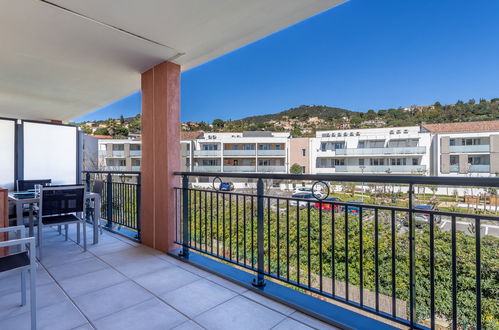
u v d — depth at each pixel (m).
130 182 4.23
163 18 2.26
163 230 3.16
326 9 2.16
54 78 3.79
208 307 1.94
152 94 3.35
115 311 1.88
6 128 4.73
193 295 2.12
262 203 2.18
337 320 1.70
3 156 4.69
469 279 2.80
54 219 3.07
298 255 1.99
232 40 2.68
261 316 1.83
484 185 1.11
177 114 3.24
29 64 3.27
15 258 1.65
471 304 2.81
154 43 2.72
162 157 3.18
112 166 23.66
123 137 24.05
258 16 2.25
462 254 2.84
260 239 2.19
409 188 1.42
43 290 2.19
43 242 3.55
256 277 2.38
